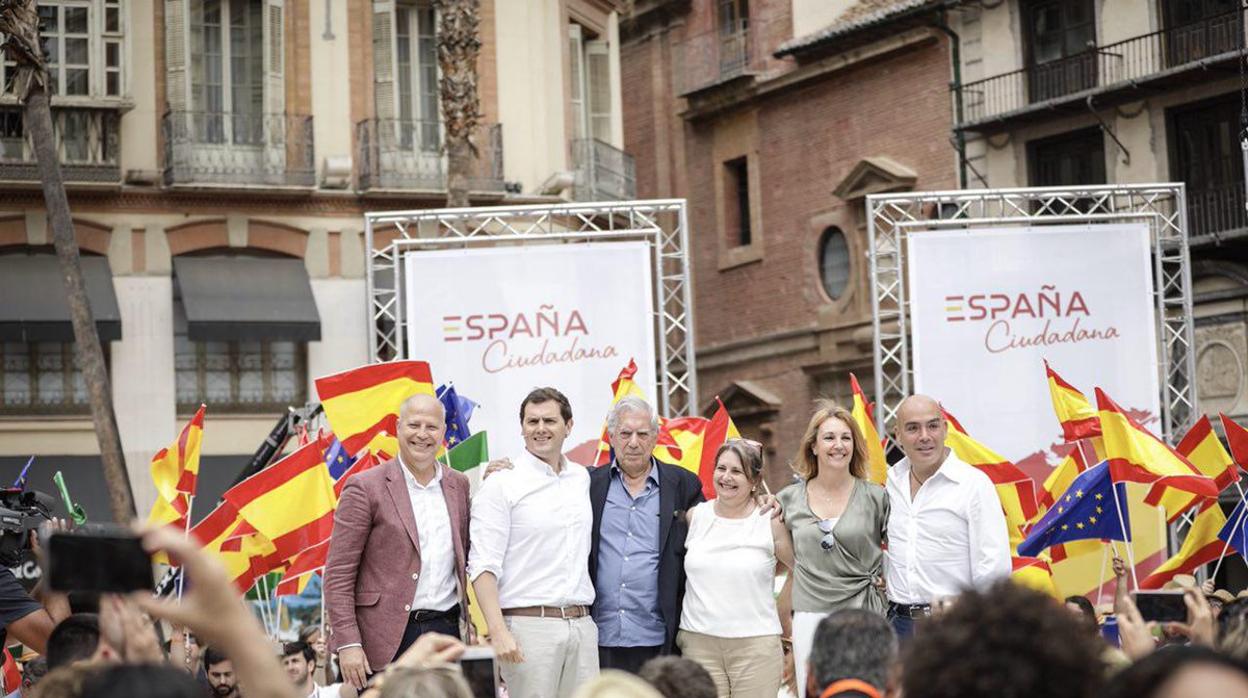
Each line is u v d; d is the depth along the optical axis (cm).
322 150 3112
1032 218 2338
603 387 2261
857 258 3644
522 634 1036
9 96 2911
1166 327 2406
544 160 3303
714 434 1548
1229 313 3045
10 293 2902
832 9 3709
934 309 2308
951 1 3375
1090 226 2341
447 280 2247
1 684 1125
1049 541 1529
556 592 1044
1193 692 367
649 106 4175
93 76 2948
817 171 3762
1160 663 374
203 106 3050
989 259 2320
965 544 1072
